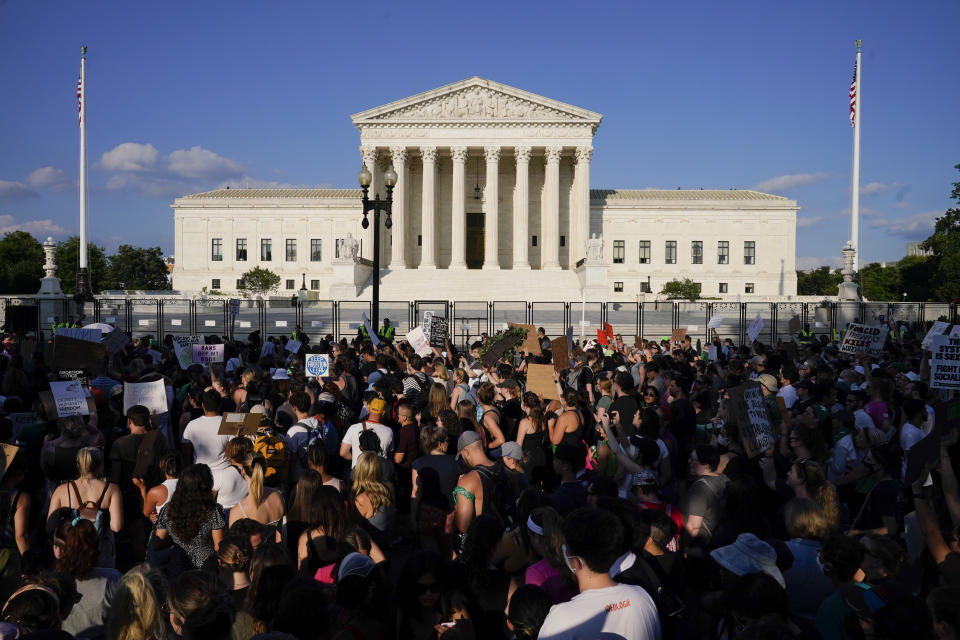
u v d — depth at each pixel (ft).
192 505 28.76
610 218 368.48
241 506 31.86
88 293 191.01
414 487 35.76
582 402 51.75
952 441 24.26
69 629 24.84
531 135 296.71
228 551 25.91
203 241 372.17
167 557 30.91
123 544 44.68
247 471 33.73
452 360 75.87
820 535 24.85
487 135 296.51
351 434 41.57
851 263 183.73
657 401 50.08
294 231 369.50
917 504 24.72
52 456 35.68
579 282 265.34
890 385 45.60
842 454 41.11
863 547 21.59
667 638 22.82
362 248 360.69
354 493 32.58
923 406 39.81
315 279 368.07
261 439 37.93
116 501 31.78
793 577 24.41
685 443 47.70
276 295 347.36
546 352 86.28
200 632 18.34
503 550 28.12
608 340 107.14
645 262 368.27
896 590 18.22
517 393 56.13
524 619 20.39
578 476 42.39
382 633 20.61
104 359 54.34
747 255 367.86
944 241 336.90
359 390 64.18
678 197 375.04
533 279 272.51
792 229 366.22
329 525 28.07
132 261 475.72
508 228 333.01
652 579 23.31
